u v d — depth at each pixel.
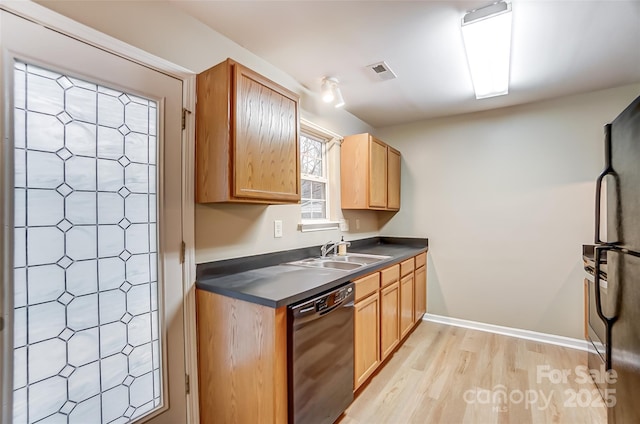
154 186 1.52
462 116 3.28
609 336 1.29
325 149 2.99
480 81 2.38
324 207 2.98
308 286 1.58
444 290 3.38
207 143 1.62
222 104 1.55
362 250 3.15
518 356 2.56
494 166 3.11
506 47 1.88
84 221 1.27
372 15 1.65
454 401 1.95
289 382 1.41
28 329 1.13
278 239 2.30
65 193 1.22
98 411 1.31
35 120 1.14
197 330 1.68
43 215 1.16
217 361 1.59
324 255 2.72
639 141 1.02
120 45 1.37
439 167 3.42
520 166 2.99
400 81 2.45
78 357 1.26
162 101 1.54
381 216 3.78
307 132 2.73
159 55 1.52
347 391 1.81
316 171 2.89
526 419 1.78
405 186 3.62
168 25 1.56
